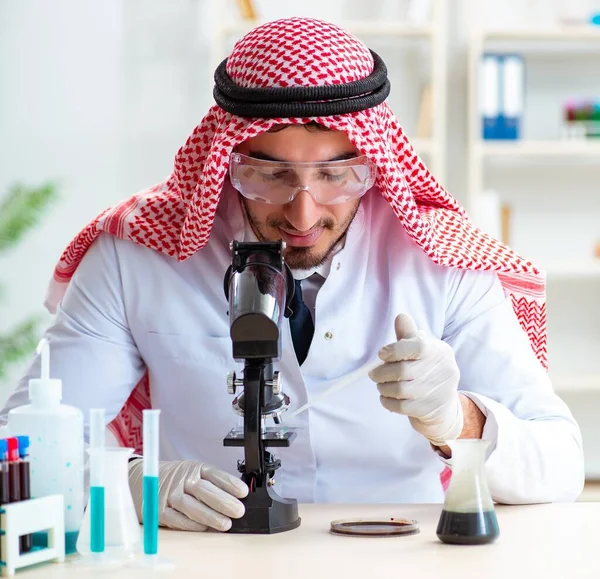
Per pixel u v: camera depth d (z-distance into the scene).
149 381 1.87
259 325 1.26
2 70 4.09
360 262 1.79
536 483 1.51
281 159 1.58
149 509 1.11
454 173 4.01
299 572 1.07
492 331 1.77
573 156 3.99
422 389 1.38
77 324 1.78
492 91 3.82
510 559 1.13
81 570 1.09
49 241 4.13
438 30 3.80
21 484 1.10
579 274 3.97
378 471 1.80
